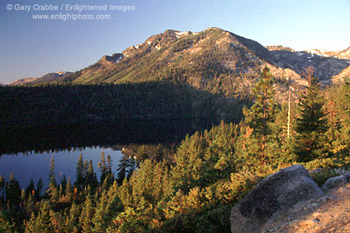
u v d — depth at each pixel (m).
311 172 11.13
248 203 8.24
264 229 6.88
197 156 88.75
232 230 8.26
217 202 11.12
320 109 25.81
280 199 7.66
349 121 32.62
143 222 11.27
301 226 5.95
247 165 27.39
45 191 104.06
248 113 28.59
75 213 65.50
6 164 149.50
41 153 171.38
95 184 105.38
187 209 10.66
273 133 28.64
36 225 50.47
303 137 25.75
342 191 6.99
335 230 5.17
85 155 166.25
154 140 193.75
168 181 56.97
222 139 86.25
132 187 67.25
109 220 18.67
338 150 25.19
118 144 187.75
